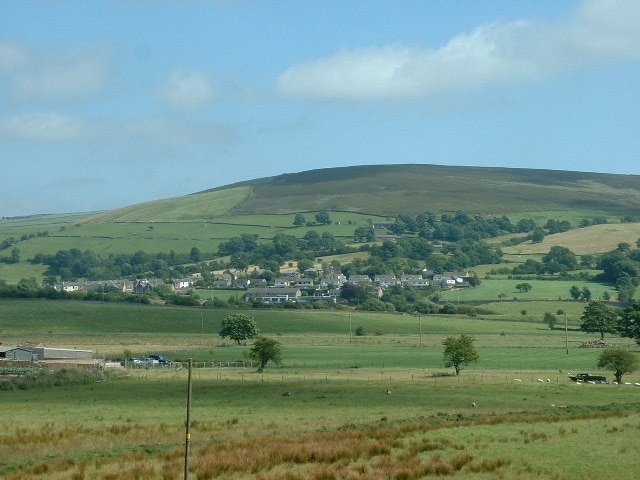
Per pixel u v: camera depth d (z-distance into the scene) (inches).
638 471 2450.8
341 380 5772.6
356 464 2588.6
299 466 2598.4
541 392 4950.8
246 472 2518.5
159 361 7578.7
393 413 3983.8
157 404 4498.0
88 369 6264.8
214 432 3373.5
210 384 5457.7
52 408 4340.6
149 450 2940.5
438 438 2989.7
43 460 2773.1
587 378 6156.5
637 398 4675.2
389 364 7524.6
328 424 3567.9
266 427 3508.9
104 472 2532.0
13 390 5221.5
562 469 2482.8
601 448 2785.4
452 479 2397.9
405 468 2484.0
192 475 2469.2
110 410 4234.7
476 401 4505.4
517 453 2714.1
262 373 6560.0
